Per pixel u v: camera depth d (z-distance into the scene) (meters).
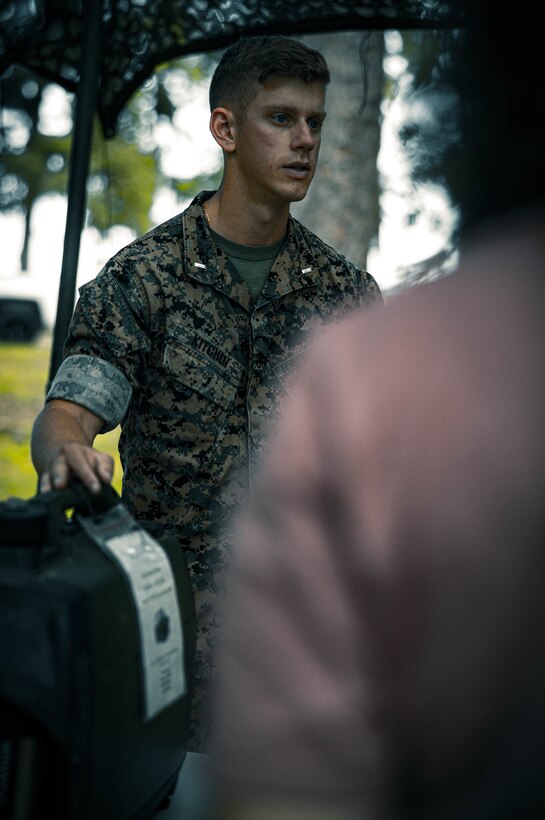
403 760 0.55
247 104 2.00
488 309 0.58
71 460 1.18
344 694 0.55
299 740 0.54
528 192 0.58
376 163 5.68
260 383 2.07
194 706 2.04
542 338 0.57
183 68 11.82
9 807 0.95
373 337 0.61
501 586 0.55
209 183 17.92
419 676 0.55
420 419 0.57
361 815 0.54
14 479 8.22
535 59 0.55
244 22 2.91
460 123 0.58
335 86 5.61
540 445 0.56
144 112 15.16
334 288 2.16
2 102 3.05
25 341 16.47
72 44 2.87
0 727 0.96
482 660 0.55
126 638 1.02
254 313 2.06
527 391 0.56
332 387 0.60
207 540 2.06
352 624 0.55
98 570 1.01
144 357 2.01
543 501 0.55
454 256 0.61
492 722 0.55
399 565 0.55
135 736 1.06
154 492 2.05
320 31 2.93
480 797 0.55
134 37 2.90
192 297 2.03
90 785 0.96
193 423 2.03
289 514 0.58
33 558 0.96
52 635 0.94
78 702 0.95
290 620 0.56
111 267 2.00
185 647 1.20
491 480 0.55
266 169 2.01
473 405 0.57
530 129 0.56
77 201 2.64
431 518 0.55
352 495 0.57
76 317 1.97
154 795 1.15
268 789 0.54
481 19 0.56
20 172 21.02
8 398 11.15
